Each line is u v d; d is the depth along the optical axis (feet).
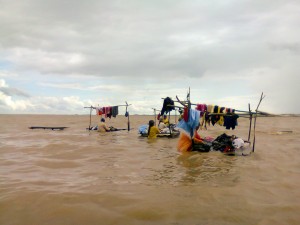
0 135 78.95
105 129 90.79
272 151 49.98
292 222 19.88
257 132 90.17
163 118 83.66
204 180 30.60
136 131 92.94
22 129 104.73
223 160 41.93
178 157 44.24
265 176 32.37
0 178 31.17
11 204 22.97
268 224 19.52
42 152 48.52
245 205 22.95
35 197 24.52
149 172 34.35
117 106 91.15
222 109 49.49
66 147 53.88
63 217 20.62
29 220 20.13
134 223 19.61
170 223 19.58
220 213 21.30
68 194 25.39
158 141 64.54
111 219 20.26
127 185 28.53
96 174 33.24
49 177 31.73
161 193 25.90
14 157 43.80
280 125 142.31
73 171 34.83
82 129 103.24
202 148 48.98
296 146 56.24
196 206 22.66
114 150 50.88
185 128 48.60
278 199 24.48
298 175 32.89
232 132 90.07
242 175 32.81
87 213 21.27
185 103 47.85
